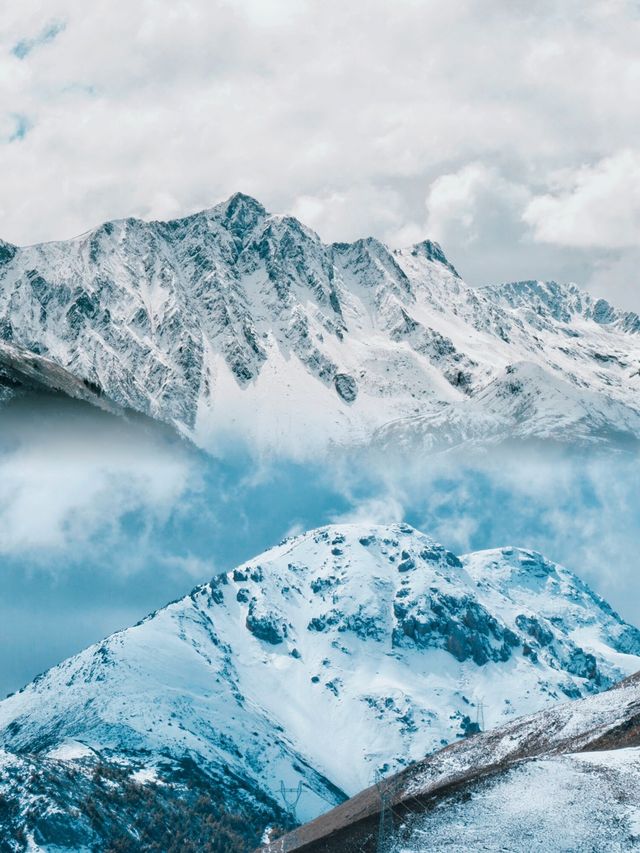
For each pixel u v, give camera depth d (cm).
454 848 13175
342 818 18238
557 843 12656
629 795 13212
